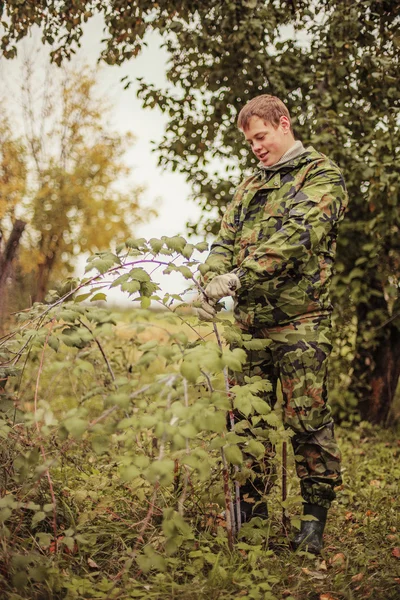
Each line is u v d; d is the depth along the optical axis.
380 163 4.92
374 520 3.18
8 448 2.61
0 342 2.70
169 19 5.20
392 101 5.30
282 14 5.17
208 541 2.58
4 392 2.86
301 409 2.75
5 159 10.27
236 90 5.34
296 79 5.34
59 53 5.39
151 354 2.08
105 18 5.14
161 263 2.42
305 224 2.63
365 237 5.46
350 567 2.64
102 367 4.20
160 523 2.77
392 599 2.37
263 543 2.71
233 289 2.57
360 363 5.82
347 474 4.16
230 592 2.26
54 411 5.01
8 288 4.23
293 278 2.72
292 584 2.46
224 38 5.10
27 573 2.22
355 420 5.79
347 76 5.28
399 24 5.07
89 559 2.44
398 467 4.41
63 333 2.29
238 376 2.94
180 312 2.59
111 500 2.63
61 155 11.04
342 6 4.99
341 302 5.60
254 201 2.92
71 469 3.27
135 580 2.29
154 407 2.14
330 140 5.08
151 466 2.03
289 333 2.77
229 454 2.27
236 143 5.48
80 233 10.88
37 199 10.37
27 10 5.03
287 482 3.60
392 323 5.59
